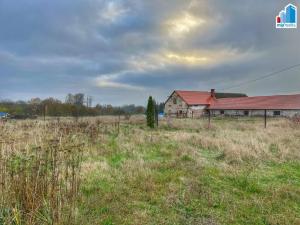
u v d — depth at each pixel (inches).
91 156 365.1
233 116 1772.9
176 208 211.0
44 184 177.5
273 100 1758.1
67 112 1307.8
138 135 606.9
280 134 628.7
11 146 227.0
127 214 196.5
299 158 402.6
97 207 201.5
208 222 188.5
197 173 306.5
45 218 157.2
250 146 455.5
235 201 230.2
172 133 679.1
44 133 382.6
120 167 319.0
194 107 2135.8
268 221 194.4
